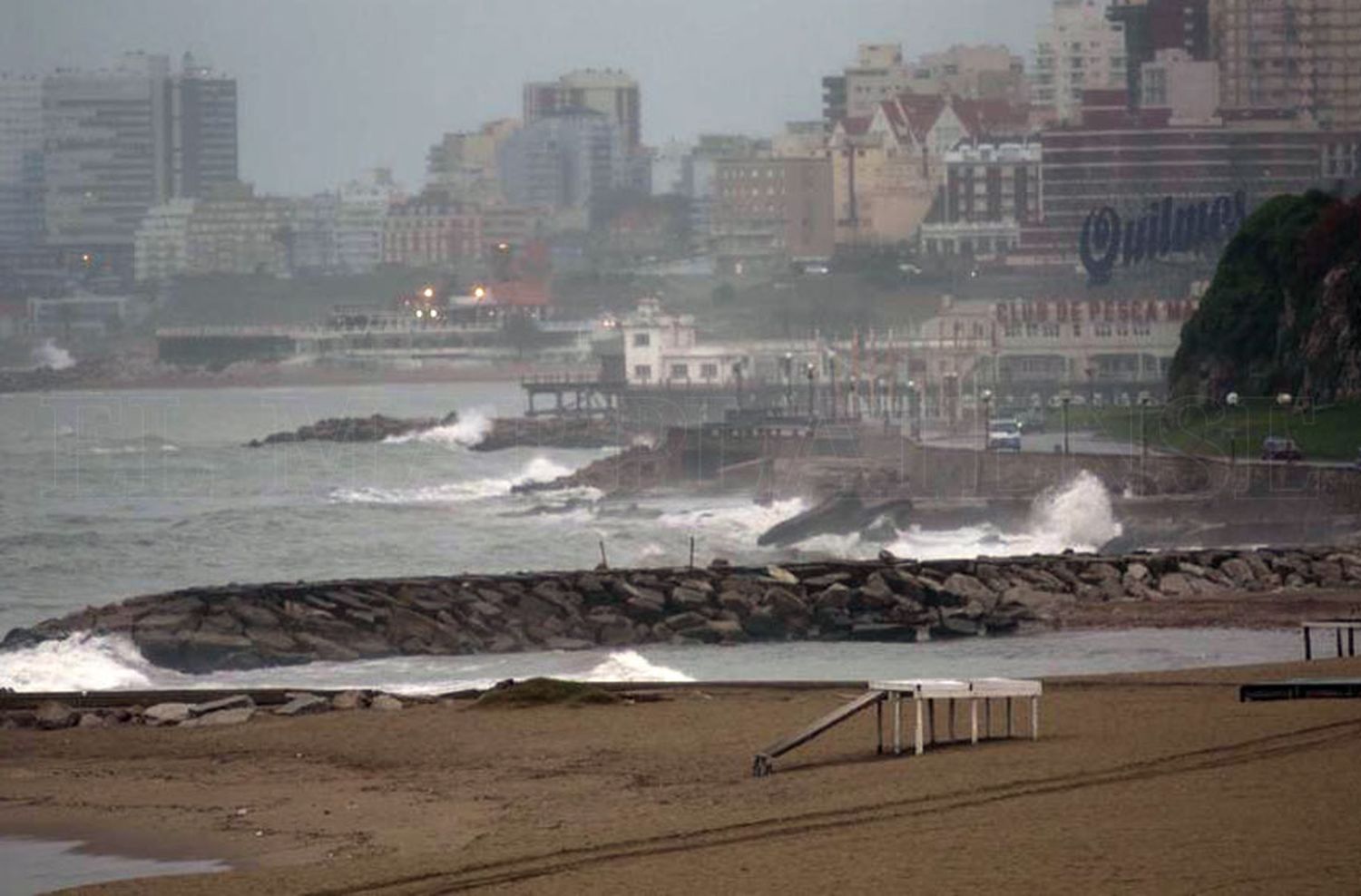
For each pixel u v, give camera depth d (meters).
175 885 113.69
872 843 113.62
